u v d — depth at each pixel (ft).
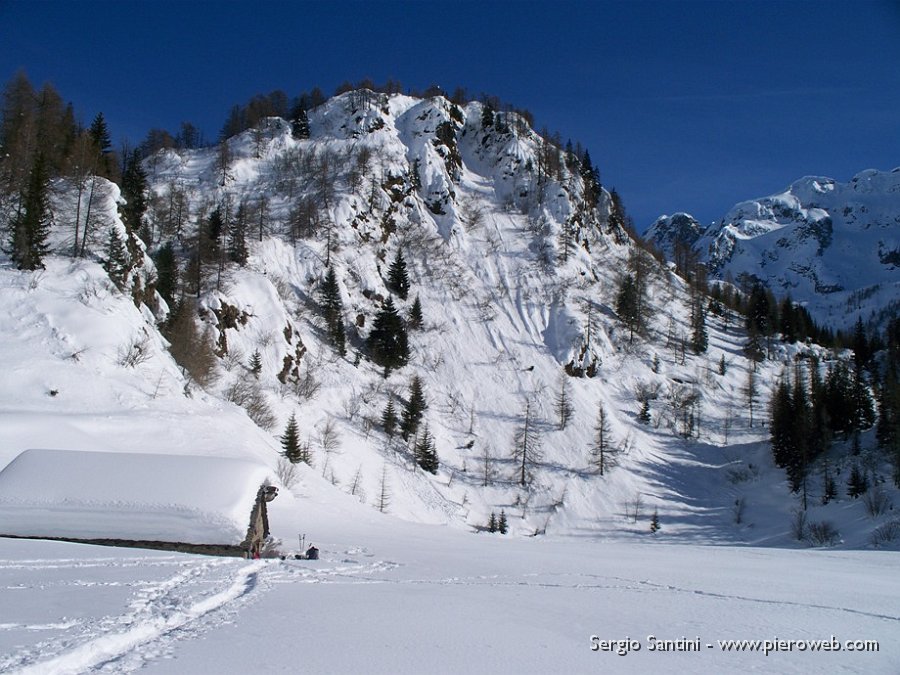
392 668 37.11
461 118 654.94
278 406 290.35
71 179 271.08
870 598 80.07
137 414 195.42
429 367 394.73
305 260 414.00
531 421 372.79
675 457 369.50
